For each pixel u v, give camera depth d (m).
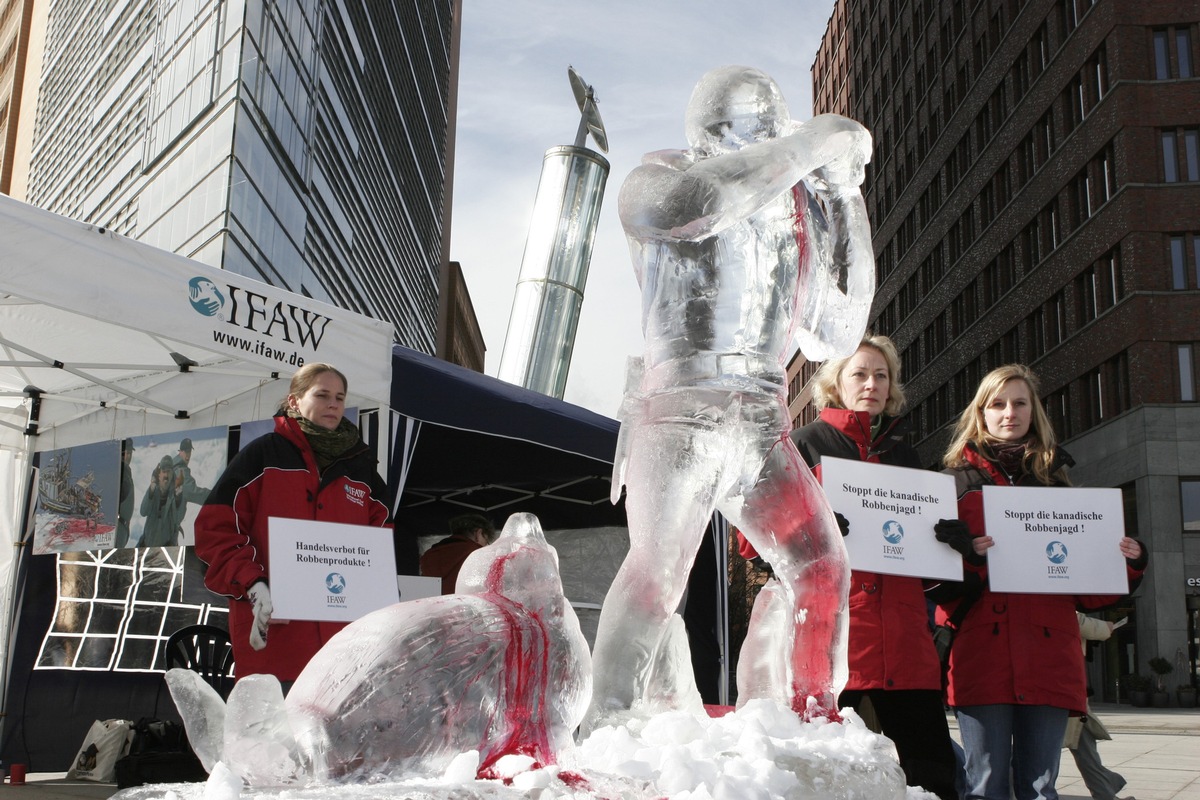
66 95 39.41
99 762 6.48
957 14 43.97
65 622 7.02
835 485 3.31
